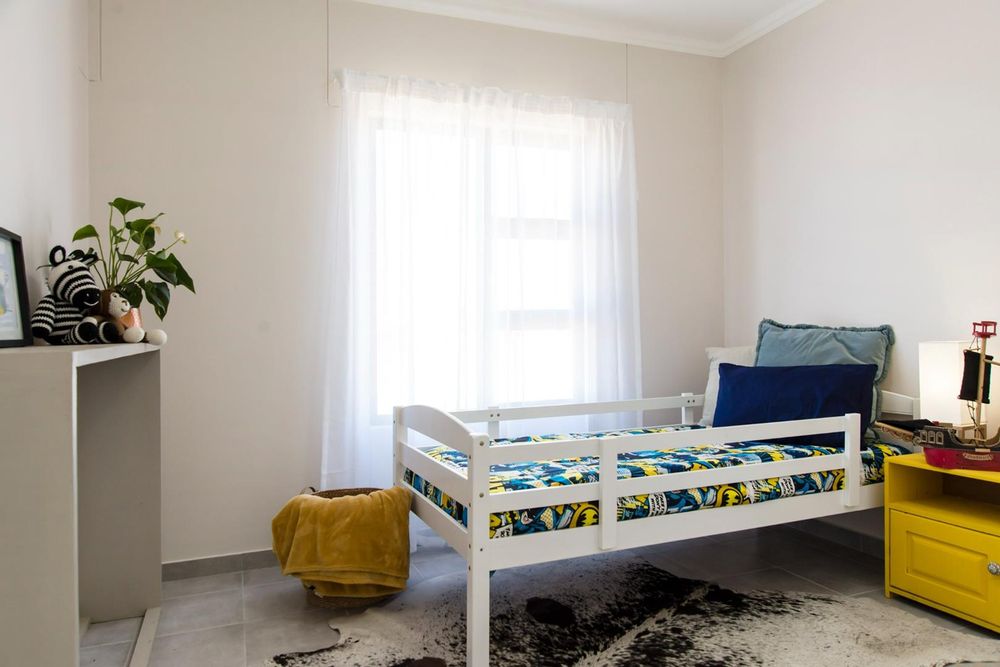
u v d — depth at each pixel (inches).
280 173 109.6
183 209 104.9
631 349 128.9
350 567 87.7
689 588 96.7
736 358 124.3
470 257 117.8
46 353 49.9
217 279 106.5
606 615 87.7
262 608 91.9
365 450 110.8
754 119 134.0
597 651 78.1
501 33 122.5
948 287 98.9
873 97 109.8
